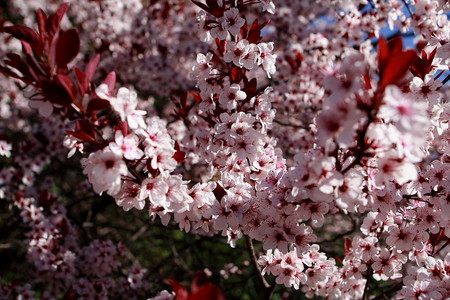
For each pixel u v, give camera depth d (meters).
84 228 0.94
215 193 0.54
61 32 0.49
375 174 0.49
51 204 0.83
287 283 0.55
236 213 0.54
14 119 1.21
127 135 0.49
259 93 0.61
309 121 0.84
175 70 1.09
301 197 0.50
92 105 0.48
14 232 1.12
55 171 1.20
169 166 0.50
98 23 1.02
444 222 0.55
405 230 0.56
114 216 1.30
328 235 1.09
